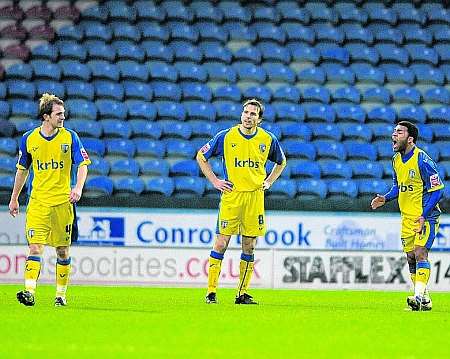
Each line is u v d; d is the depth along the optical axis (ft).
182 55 228.43
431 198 126.82
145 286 169.27
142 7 238.68
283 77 225.76
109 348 83.41
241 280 135.85
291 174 199.93
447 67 234.99
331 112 216.33
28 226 121.60
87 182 188.85
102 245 169.78
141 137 206.39
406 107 220.84
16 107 208.95
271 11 241.76
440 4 248.11
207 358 78.23
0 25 231.50
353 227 172.65
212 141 133.80
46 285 167.43
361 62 233.35
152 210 171.42
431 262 170.50
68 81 218.59
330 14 242.78
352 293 162.30
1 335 91.56
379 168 203.31
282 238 171.83
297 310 125.80
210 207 175.83
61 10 235.81
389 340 93.76
